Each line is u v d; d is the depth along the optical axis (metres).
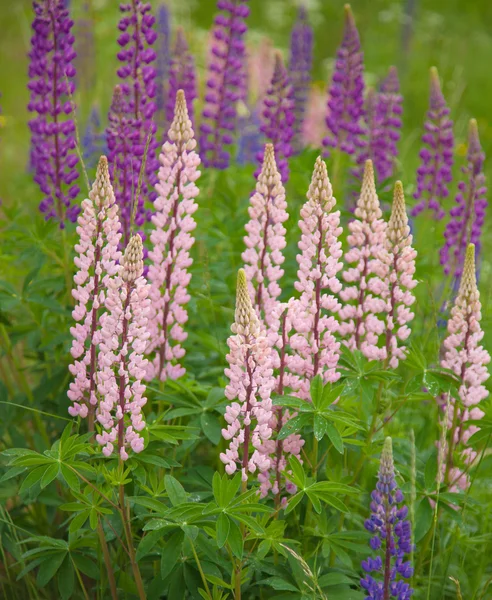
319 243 2.14
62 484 2.31
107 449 2.07
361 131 2.76
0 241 2.73
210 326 2.56
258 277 2.24
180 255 2.26
